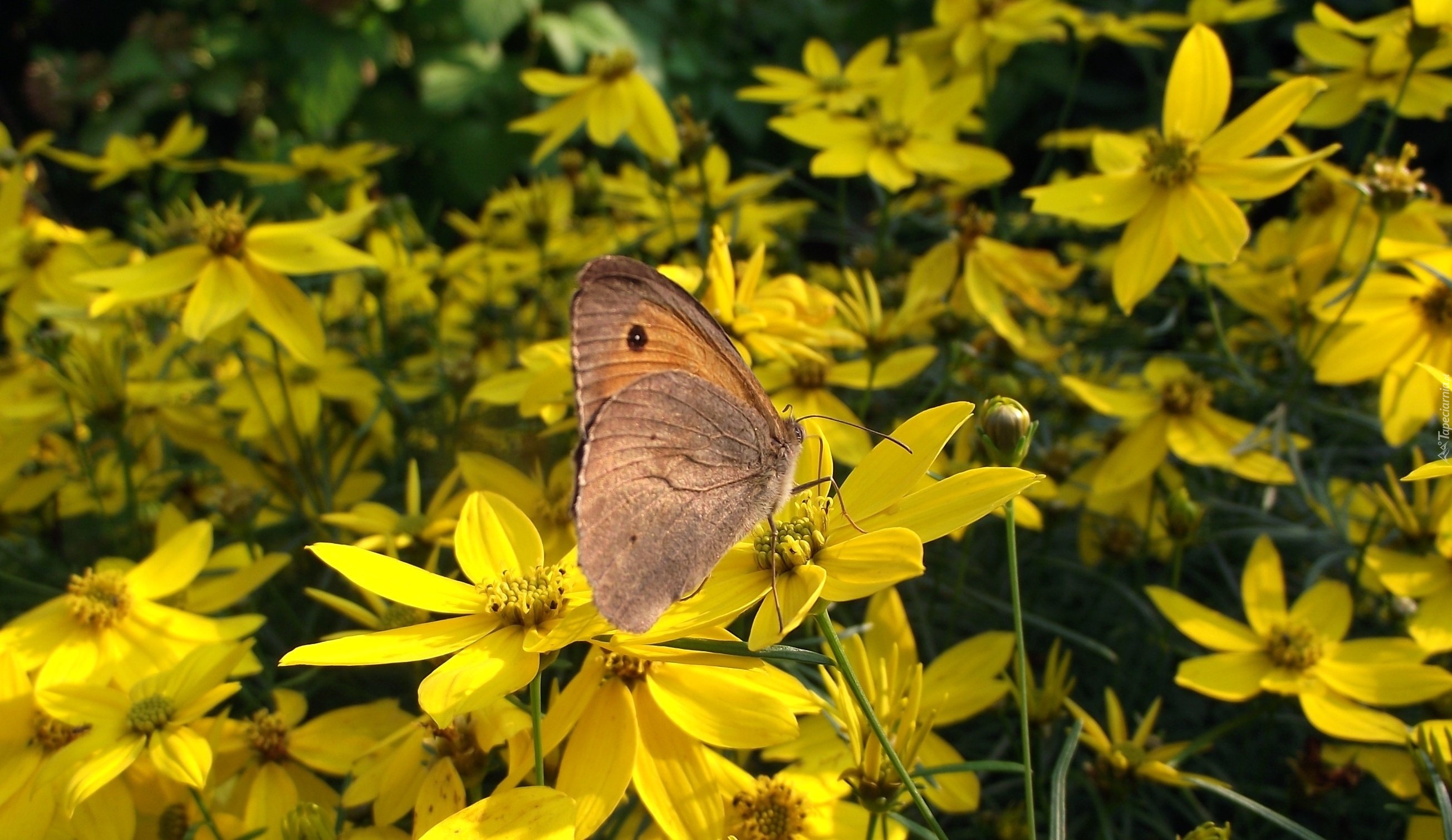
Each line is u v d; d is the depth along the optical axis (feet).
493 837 0.41
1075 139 0.98
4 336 1.00
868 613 0.58
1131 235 0.65
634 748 0.47
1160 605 0.61
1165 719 0.73
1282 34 1.28
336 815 0.51
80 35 1.73
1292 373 0.79
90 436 0.83
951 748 0.56
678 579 0.46
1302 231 0.81
